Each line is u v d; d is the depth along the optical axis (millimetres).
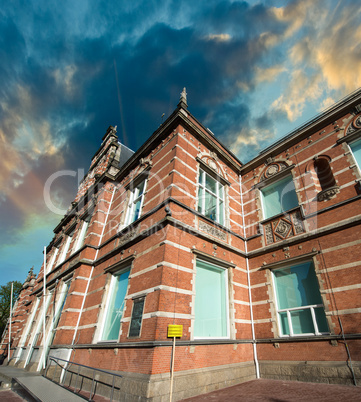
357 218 7090
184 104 10531
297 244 8297
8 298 39125
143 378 5152
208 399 5160
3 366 13031
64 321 9102
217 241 8492
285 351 7199
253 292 8789
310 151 9703
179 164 8977
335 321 6527
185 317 6379
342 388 5414
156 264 6801
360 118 8633
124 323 6898
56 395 5695
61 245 16031
